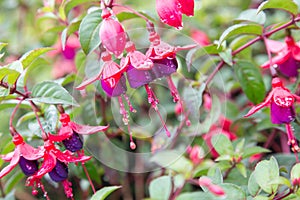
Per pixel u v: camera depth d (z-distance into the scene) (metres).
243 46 0.90
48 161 0.75
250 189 0.77
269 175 0.75
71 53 1.01
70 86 0.92
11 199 0.96
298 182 0.75
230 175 0.88
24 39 1.23
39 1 1.27
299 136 0.88
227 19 1.24
